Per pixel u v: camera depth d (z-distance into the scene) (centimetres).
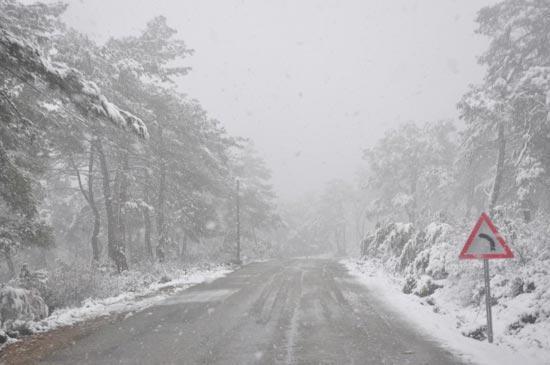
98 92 920
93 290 1309
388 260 1983
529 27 2262
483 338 704
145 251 2812
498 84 2172
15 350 696
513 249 966
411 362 591
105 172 2072
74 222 3069
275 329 803
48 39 1534
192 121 2445
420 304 1016
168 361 617
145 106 2166
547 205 2627
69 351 682
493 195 2356
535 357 594
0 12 1255
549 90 1967
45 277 1204
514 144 2477
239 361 611
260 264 2772
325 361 603
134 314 990
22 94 1404
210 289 1420
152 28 2269
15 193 1256
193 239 2948
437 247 1234
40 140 1538
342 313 941
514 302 786
